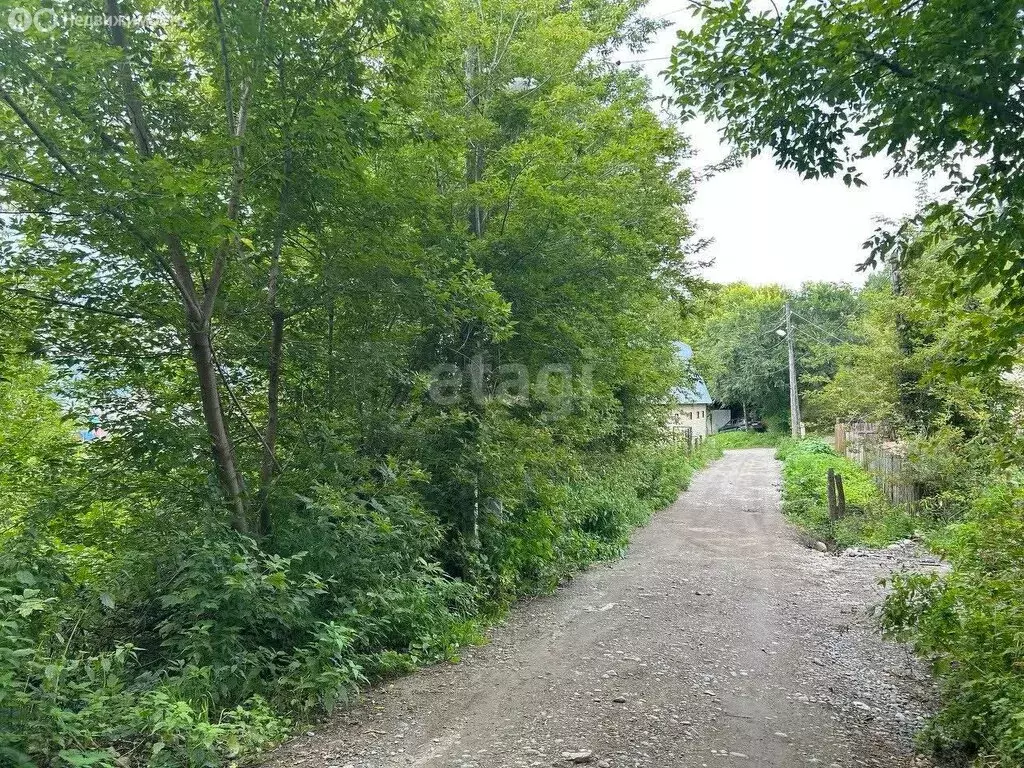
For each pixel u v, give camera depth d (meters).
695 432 48.75
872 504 17.50
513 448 10.51
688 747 5.18
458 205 10.13
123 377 7.70
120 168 5.56
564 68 11.52
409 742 5.26
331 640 6.15
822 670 7.07
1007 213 3.98
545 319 11.06
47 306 7.03
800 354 54.69
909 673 6.97
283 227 7.55
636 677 6.83
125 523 7.02
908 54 3.91
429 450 9.90
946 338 12.30
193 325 6.88
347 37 7.16
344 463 8.06
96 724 4.63
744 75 4.52
